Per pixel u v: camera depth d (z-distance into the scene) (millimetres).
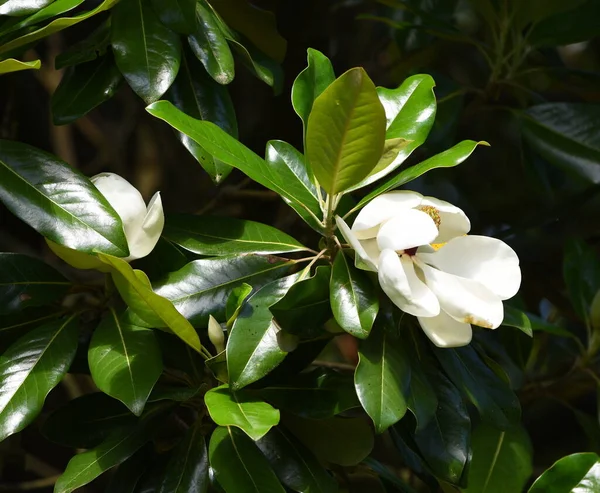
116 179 1869
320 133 1782
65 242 1809
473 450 2074
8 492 2332
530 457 2078
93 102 1956
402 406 1785
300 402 1881
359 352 1807
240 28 2119
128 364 1841
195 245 1904
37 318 1957
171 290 1868
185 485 1856
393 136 1904
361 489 2125
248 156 1855
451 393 1914
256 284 1885
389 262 1755
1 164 1834
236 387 1784
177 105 1982
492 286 1823
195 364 1946
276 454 1876
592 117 2273
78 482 1808
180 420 2098
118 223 1819
